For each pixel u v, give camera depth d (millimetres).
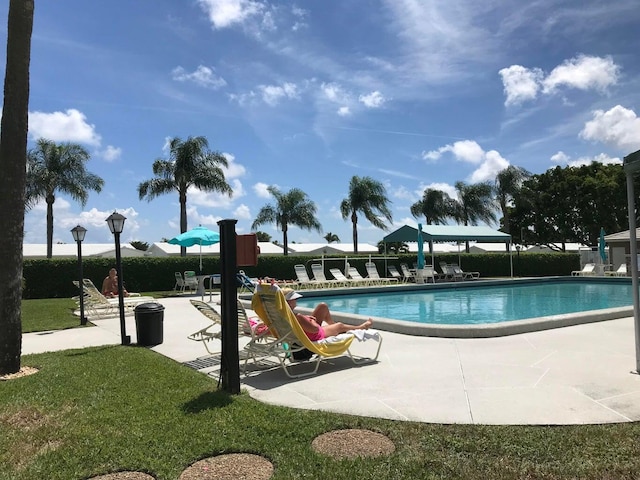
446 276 28203
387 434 4090
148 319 8820
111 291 18328
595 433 3982
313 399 5148
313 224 42344
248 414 4609
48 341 9695
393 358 7035
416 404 4891
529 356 6926
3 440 4199
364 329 7293
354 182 43031
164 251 47000
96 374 6430
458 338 8539
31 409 4980
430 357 7039
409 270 27812
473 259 33969
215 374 6434
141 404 5027
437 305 17516
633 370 6008
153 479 3414
